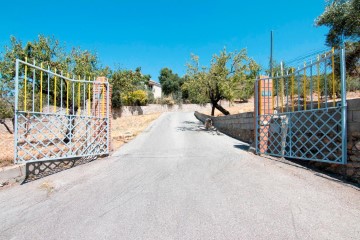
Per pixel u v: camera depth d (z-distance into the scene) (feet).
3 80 40.88
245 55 56.24
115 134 44.78
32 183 17.85
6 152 27.61
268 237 9.52
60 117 21.08
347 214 11.21
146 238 9.76
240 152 27.07
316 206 12.16
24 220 11.96
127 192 15.28
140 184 16.78
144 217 11.62
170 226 10.64
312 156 19.02
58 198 14.75
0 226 11.43
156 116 104.68
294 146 21.72
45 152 20.84
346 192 13.74
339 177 16.43
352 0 33.58
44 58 38.99
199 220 11.10
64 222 11.53
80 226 11.04
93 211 12.60
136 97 127.13
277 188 14.92
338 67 25.62
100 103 26.53
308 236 9.51
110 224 11.07
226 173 18.71
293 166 19.86
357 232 9.70
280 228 10.16
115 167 21.72
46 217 12.17
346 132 16.22
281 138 22.98
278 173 18.08
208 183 16.42
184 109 146.61
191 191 14.94
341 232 9.74
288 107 23.32
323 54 18.71
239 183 16.17
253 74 58.08
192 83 60.23
